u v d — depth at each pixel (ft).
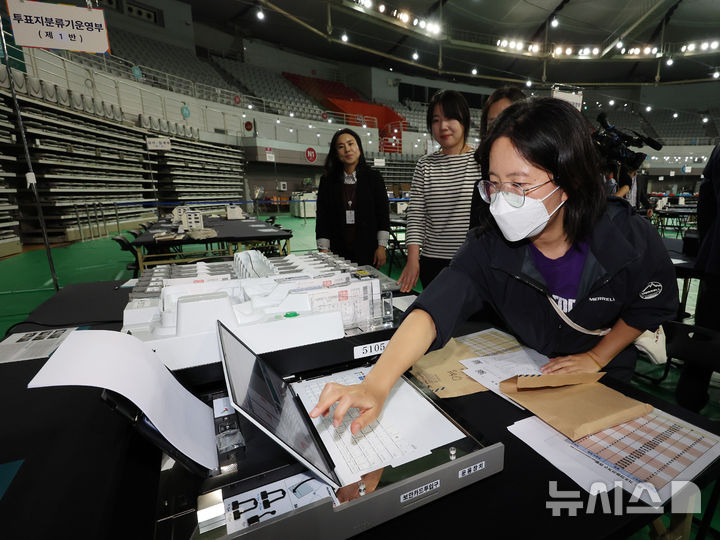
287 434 1.66
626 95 65.26
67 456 2.06
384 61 61.16
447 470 1.70
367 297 3.25
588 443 2.08
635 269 2.62
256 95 50.19
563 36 48.16
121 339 1.93
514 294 2.92
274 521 1.36
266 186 50.98
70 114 25.29
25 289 13.23
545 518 1.62
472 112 67.15
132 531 1.51
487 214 2.90
